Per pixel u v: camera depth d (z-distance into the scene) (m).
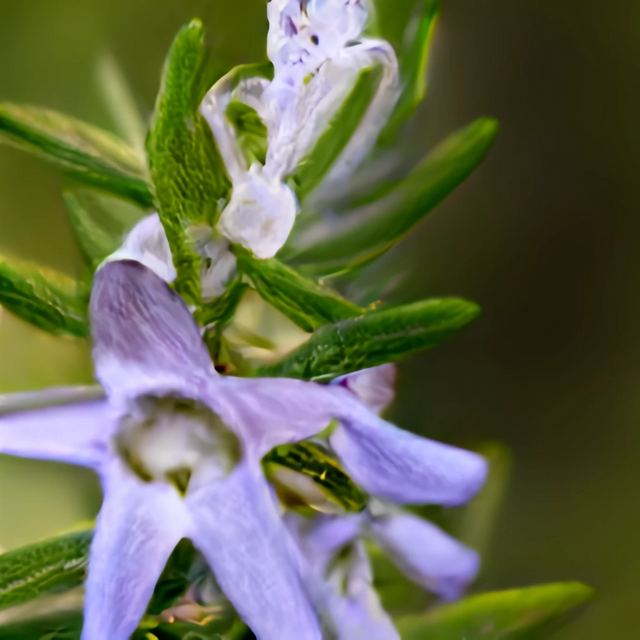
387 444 0.14
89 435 0.14
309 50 0.14
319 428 0.14
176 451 0.14
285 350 0.14
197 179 0.14
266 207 0.14
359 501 0.14
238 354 0.14
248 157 0.14
